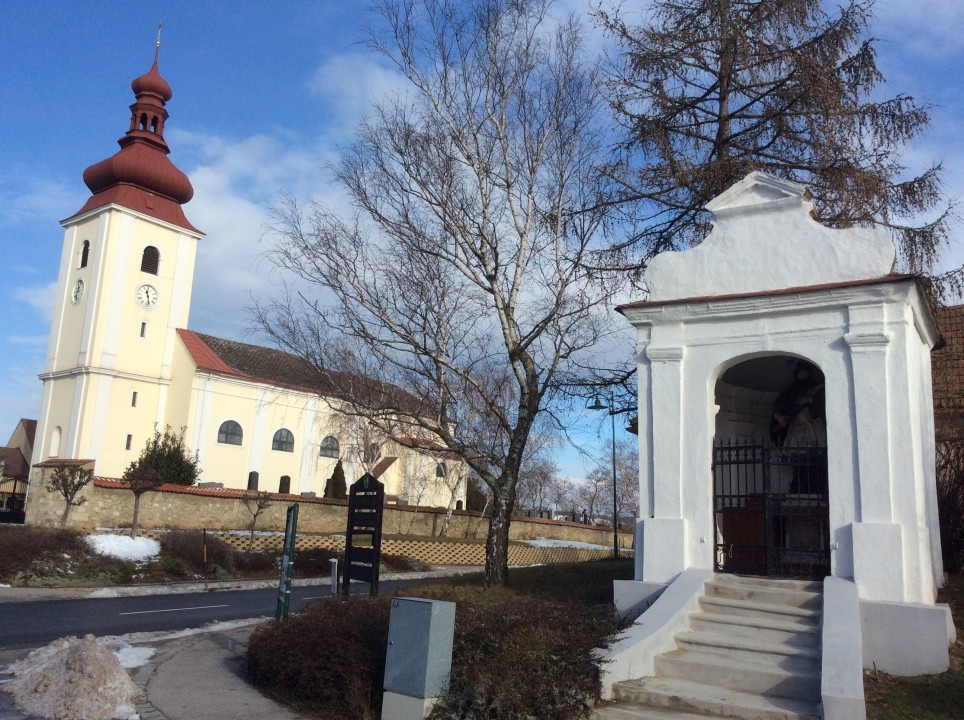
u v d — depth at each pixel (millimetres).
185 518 29781
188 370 47094
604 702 7930
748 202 11820
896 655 9086
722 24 15750
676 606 9719
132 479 26891
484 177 15469
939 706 7871
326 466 50906
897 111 15234
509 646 7527
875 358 10133
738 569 11812
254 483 47250
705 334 11477
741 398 14305
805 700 7945
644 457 11633
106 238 47188
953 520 14500
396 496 48375
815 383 13102
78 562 21500
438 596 12258
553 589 13656
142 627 14391
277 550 28359
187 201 51594
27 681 8633
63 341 47906
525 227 15539
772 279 11383
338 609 9445
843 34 15414
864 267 10727
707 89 16594
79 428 44469
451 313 15672
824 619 8578
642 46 16141
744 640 9094
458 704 7027
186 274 50188
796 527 12547
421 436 16734
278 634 9273
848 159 15195
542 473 46688
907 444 9820
